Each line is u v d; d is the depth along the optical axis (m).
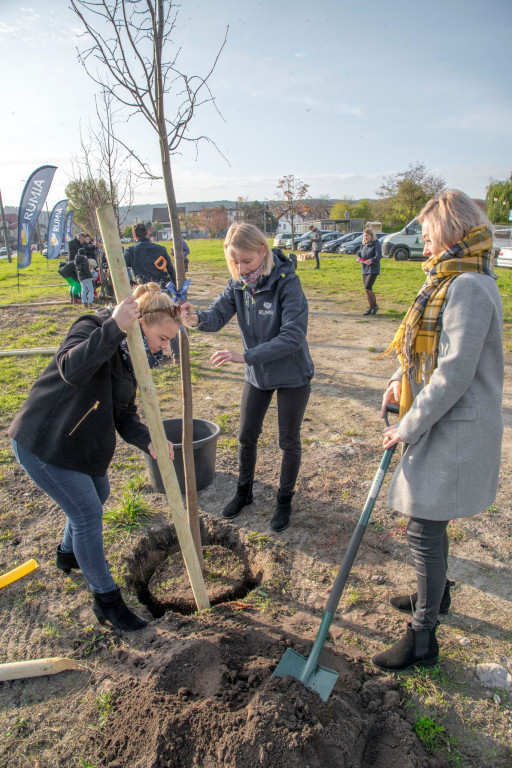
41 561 3.04
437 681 2.23
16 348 8.22
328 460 4.23
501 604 2.67
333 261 24.19
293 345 2.88
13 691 2.22
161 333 2.27
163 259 6.79
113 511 3.42
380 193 47.56
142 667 2.29
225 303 3.16
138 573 3.11
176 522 2.46
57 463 2.23
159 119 2.50
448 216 1.98
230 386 6.19
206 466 3.71
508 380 6.32
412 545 2.21
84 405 2.21
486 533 3.27
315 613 2.63
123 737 1.97
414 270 18.61
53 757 1.93
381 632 2.49
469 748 1.96
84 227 18.27
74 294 12.80
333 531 3.29
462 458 2.03
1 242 60.12
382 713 2.06
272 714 1.86
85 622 2.58
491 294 1.94
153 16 2.39
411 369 2.14
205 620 2.58
